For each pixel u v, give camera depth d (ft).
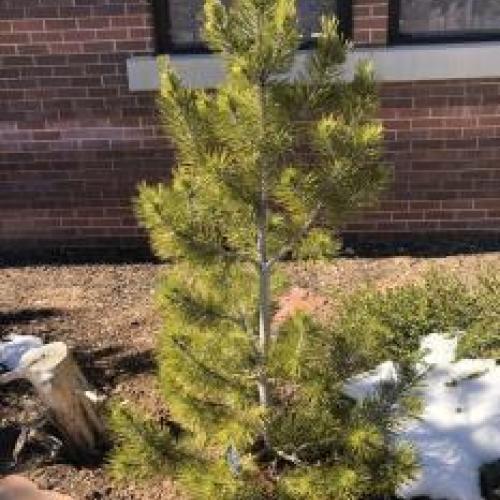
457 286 9.82
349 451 6.29
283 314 10.05
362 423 6.15
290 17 5.55
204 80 11.41
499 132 11.58
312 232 6.39
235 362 6.69
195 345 6.61
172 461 6.28
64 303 10.91
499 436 7.43
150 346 9.63
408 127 11.62
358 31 11.13
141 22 11.37
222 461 6.36
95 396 7.86
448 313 9.20
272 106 5.74
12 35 11.57
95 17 11.39
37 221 12.67
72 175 12.35
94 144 12.14
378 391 6.71
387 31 11.15
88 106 11.92
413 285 10.02
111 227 12.61
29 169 12.36
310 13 11.25
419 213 12.13
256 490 6.31
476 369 8.25
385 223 12.21
